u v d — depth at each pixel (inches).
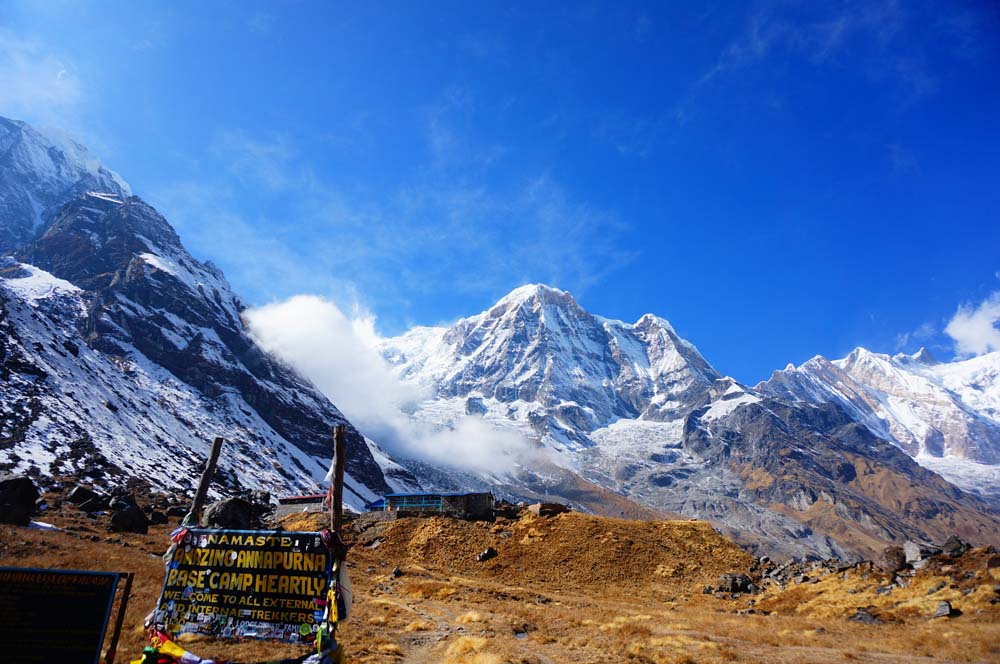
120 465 4670.3
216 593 575.2
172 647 556.1
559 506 3388.3
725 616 1748.3
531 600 1950.1
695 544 2997.0
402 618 1407.5
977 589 1545.3
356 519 3358.8
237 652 829.8
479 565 2728.8
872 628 1424.7
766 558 2785.4
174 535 602.9
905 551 1977.1
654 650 1090.7
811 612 1745.8
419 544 2952.8
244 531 593.9
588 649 1120.8
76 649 468.8
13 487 1764.3
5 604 466.0
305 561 576.1
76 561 1323.8
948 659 1061.8
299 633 552.7
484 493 3366.1
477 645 1074.1
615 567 2664.9
